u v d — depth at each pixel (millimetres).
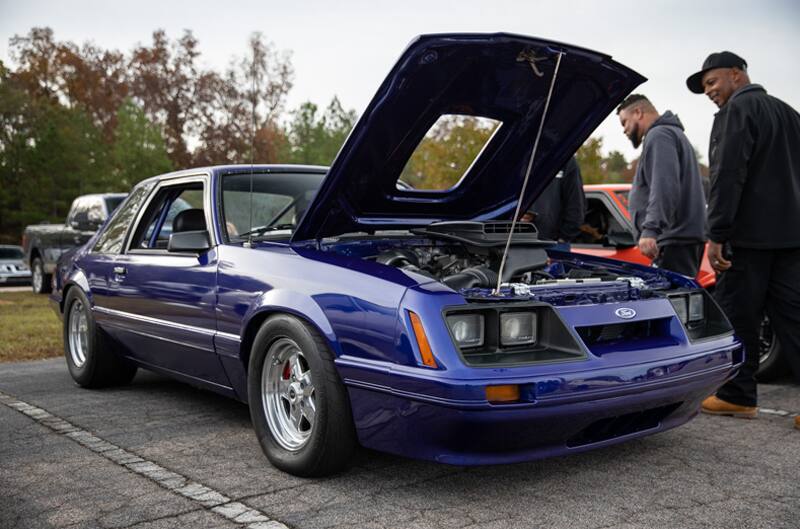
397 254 3375
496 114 3586
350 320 2766
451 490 2832
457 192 3986
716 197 3748
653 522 2502
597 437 2838
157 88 46781
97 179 36719
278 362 3178
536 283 3195
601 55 3314
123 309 4320
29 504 2715
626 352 2785
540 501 2709
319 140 37344
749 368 3938
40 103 40812
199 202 4301
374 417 2709
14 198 37406
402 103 3168
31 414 4141
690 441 3518
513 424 2475
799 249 3770
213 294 3490
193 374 3873
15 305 11039
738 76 3951
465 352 2566
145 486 2896
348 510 2621
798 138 3830
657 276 3604
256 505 2678
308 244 3459
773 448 3395
